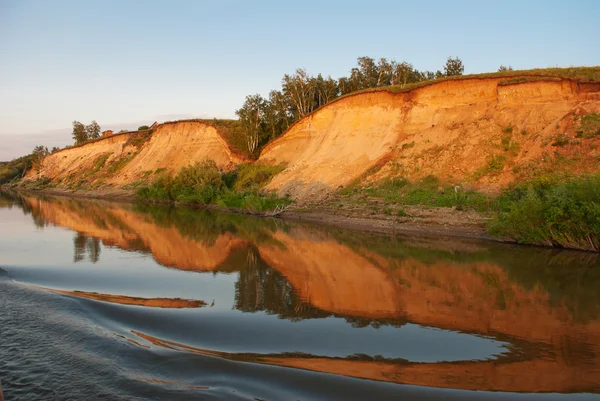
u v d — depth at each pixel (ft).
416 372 23.07
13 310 33.60
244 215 110.01
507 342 27.22
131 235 74.23
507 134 95.50
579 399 20.33
